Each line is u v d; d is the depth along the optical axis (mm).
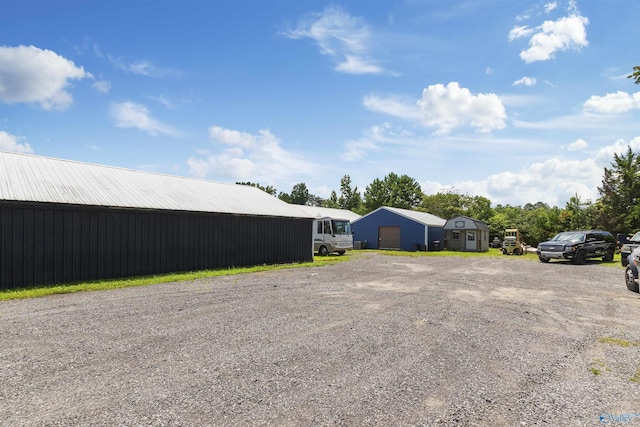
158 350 4969
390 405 3504
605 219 37562
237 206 16922
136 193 13859
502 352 5090
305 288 10375
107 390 3742
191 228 14508
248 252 16812
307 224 20312
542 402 3619
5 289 9836
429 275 14047
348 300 8664
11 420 3133
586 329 6355
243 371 4281
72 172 13648
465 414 3359
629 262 10469
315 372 4281
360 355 4875
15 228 10219
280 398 3615
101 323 6344
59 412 3285
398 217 34750
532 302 8742
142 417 3215
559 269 16422
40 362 4492
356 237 37062
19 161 12797
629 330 6309
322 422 3182
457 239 35281
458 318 7031
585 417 3332
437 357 4844
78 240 11422
